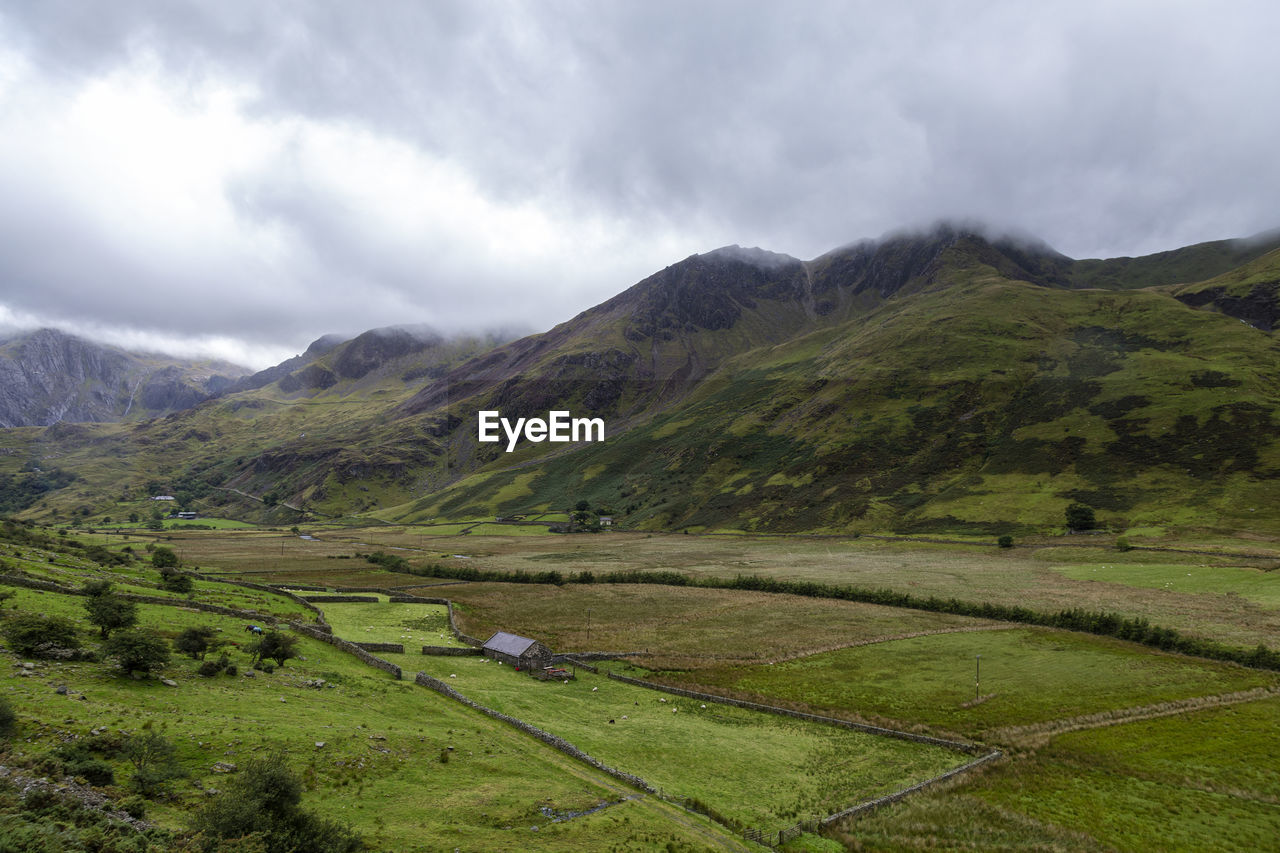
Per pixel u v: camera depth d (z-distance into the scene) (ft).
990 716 234.17
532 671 280.31
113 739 123.13
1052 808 173.88
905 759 202.69
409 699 211.61
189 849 90.12
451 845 117.91
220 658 202.69
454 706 213.05
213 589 363.56
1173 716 228.84
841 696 257.14
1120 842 157.79
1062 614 346.54
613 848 126.93
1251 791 180.45
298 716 167.02
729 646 324.60
